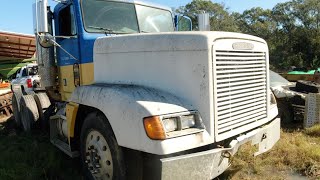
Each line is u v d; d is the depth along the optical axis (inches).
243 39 153.2
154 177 129.7
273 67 1883.6
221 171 139.6
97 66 176.1
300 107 303.9
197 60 136.7
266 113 170.9
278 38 2003.0
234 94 146.3
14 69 895.1
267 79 171.5
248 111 155.7
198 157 129.6
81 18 193.8
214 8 1857.8
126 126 134.7
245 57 153.2
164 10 232.8
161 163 123.8
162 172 123.9
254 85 160.2
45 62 237.9
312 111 286.2
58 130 219.6
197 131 132.4
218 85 137.6
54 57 234.8
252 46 158.4
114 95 143.4
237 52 147.9
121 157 141.6
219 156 136.2
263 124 169.6
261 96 166.6
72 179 176.1
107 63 170.2
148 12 220.8
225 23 1873.8
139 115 130.1
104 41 171.9
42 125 272.7
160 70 147.6
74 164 195.6
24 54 808.9
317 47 1846.7
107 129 147.2
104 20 200.4
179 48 141.6
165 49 145.8
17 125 307.9
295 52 1908.2
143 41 153.6
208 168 132.8
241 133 152.7
